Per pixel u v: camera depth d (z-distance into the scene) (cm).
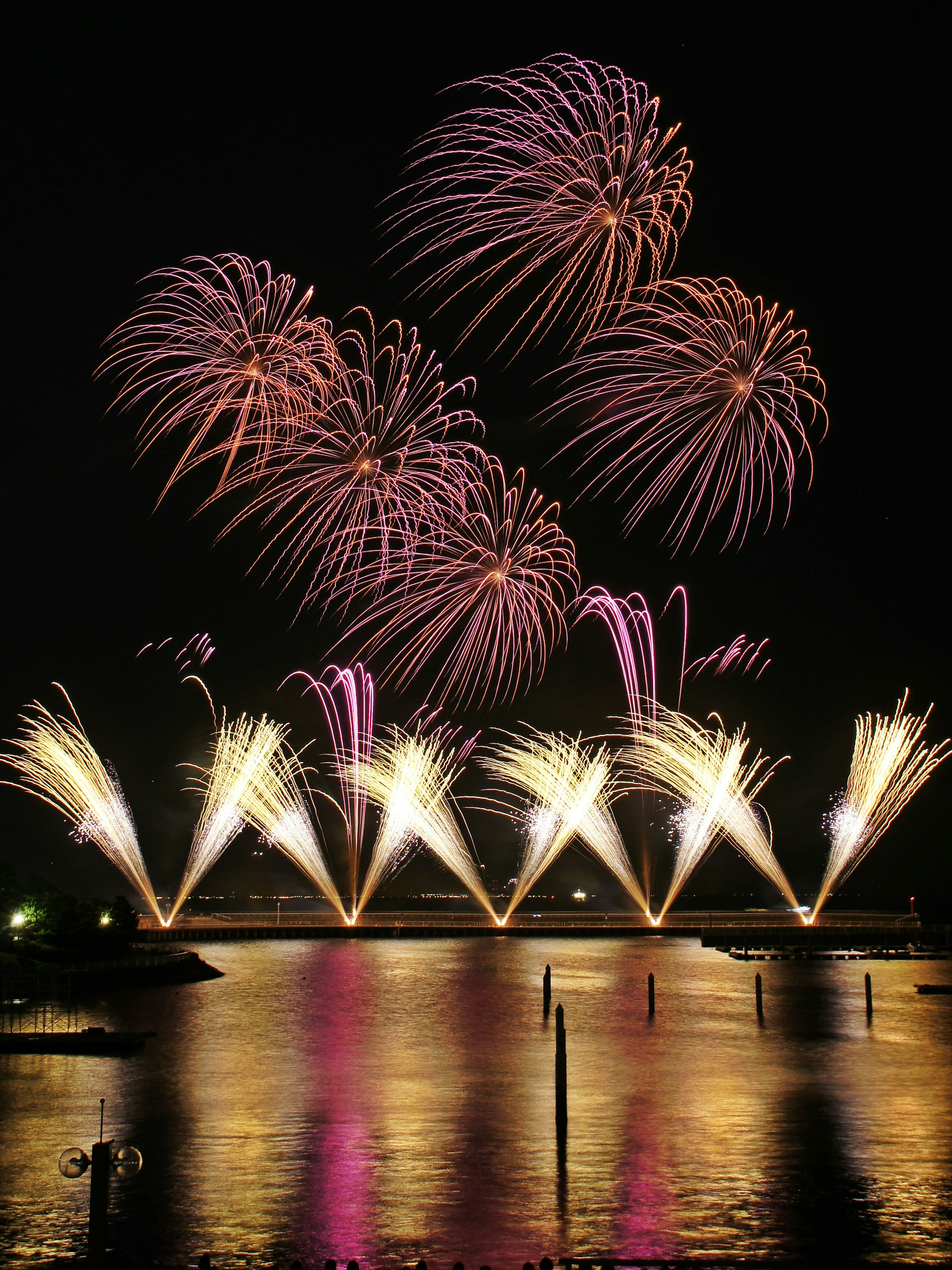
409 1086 4516
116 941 9069
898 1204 2984
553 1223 2856
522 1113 4025
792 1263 2544
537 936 14650
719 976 9231
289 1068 4888
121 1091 4341
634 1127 3797
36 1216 2883
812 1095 4350
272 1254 2648
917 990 8056
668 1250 2675
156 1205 2975
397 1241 2731
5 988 7200
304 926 14412
